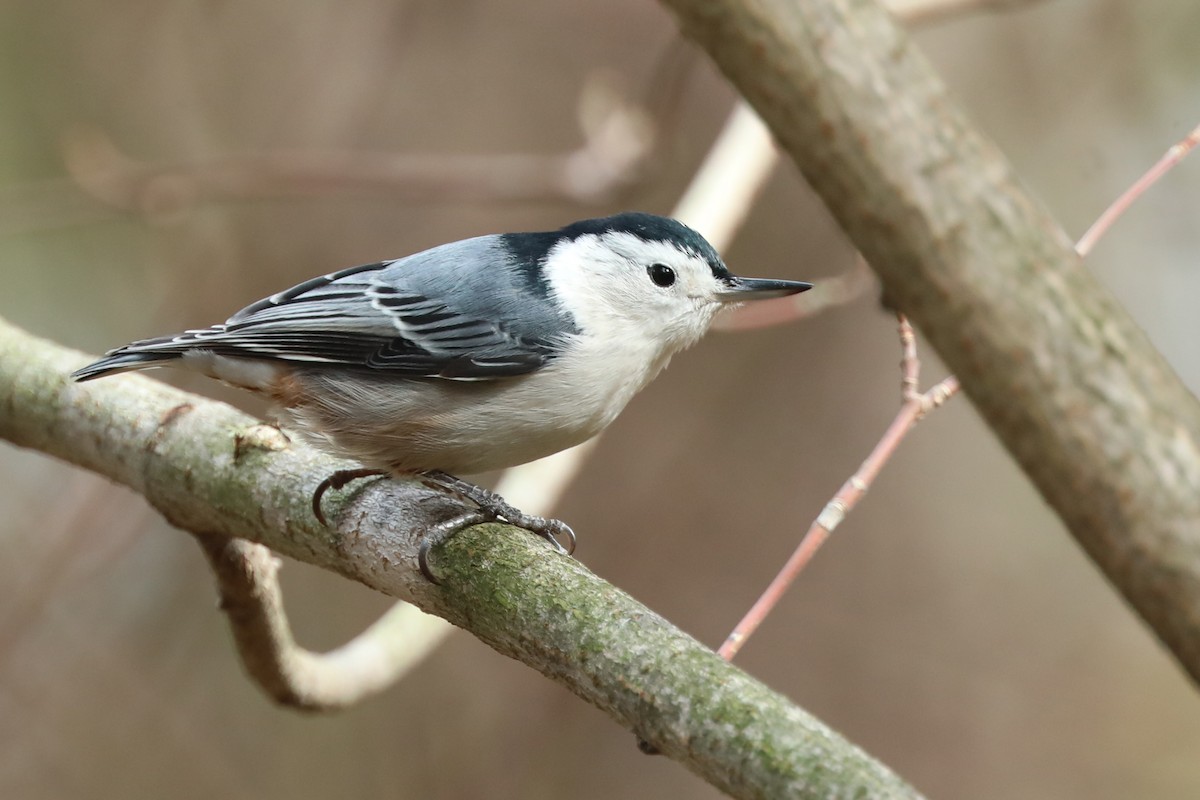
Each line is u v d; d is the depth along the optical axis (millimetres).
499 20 12914
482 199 10242
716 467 12328
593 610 4129
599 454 12344
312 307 6270
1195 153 11852
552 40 12914
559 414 6148
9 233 11180
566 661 4078
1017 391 3035
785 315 8234
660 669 3764
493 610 4430
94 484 10359
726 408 12492
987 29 12352
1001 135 12234
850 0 3178
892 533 12359
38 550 10445
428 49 12867
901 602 12195
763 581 12023
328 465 5539
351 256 12219
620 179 10117
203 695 11211
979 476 12555
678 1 3242
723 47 3230
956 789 11438
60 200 10328
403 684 11391
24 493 10953
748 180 8195
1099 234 5230
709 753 3506
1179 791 11398
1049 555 12273
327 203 12156
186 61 12320
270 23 12484
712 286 6566
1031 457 3076
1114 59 11961
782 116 3193
